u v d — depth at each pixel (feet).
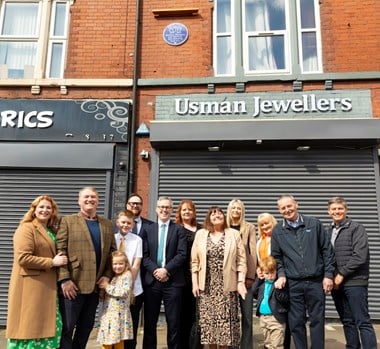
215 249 14.25
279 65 25.55
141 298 15.17
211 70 25.26
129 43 25.82
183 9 25.89
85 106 24.50
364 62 24.36
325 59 24.70
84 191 14.57
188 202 16.97
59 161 23.72
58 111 24.41
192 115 24.50
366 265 14.60
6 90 25.08
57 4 26.71
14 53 26.45
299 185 23.53
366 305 14.39
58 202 23.77
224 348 13.97
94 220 14.60
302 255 14.12
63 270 13.25
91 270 13.67
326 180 23.43
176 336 14.66
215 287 13.96
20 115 24.32
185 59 25.49
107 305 13.94
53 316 12.92
